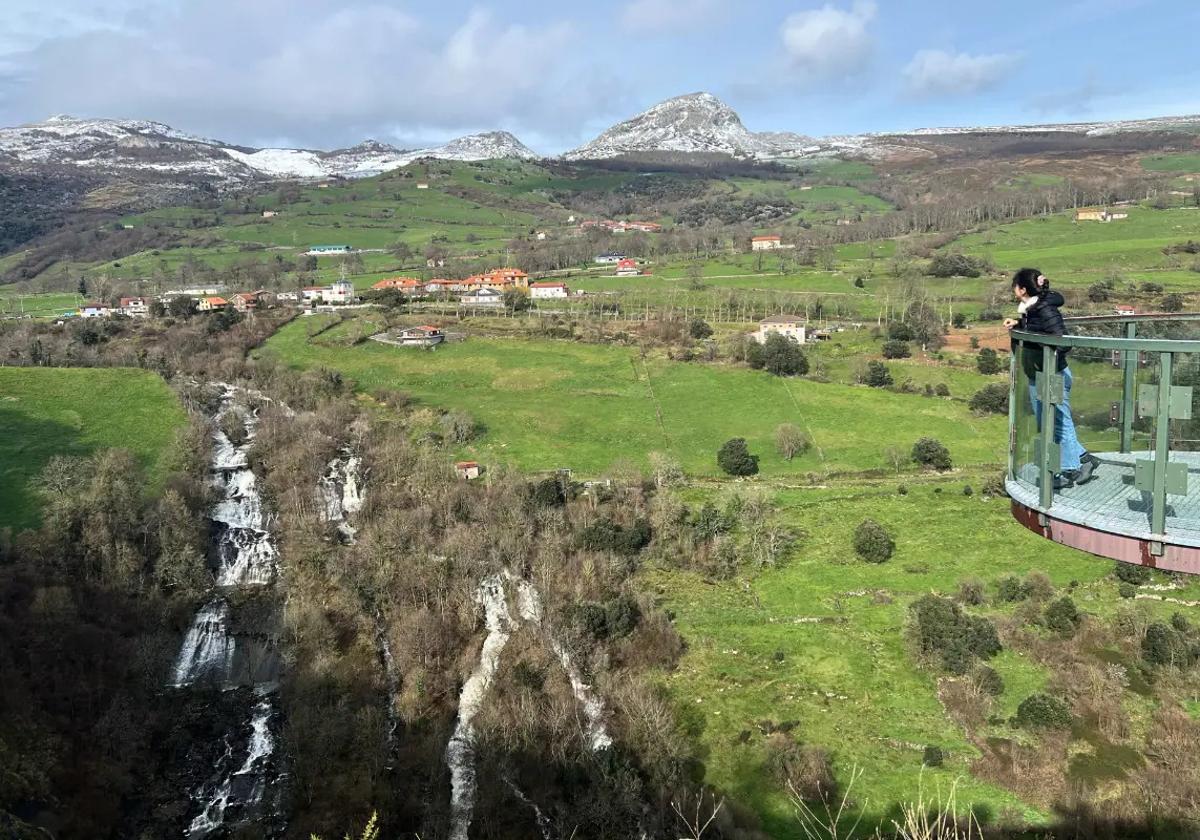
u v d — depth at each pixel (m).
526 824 41.75
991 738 45.94
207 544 71.19
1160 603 59.22
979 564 66.88
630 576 67.00
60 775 44.03
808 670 53.44
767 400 103.25
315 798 44.22
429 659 55.59
